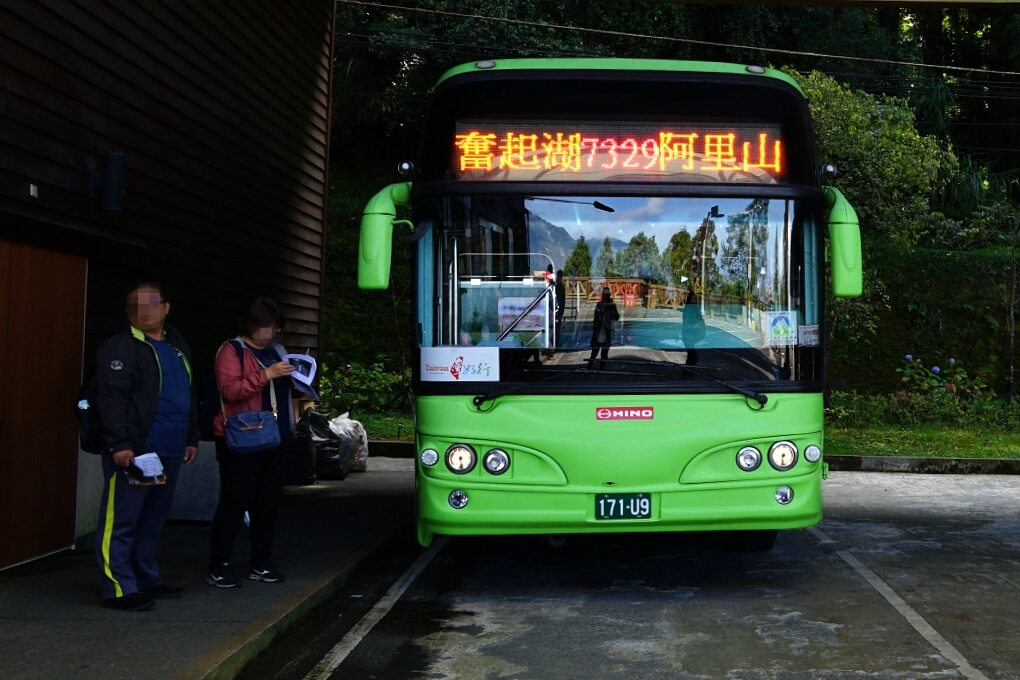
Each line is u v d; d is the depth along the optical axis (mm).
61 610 6312
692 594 7449
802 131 7430
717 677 5512
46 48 7816
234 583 7000
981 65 36781
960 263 27281
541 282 7102
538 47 29547
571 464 6945
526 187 7191
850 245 7168
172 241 10234
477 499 6977
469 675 5590
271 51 13180
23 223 7426
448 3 29469
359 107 31359
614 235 7160
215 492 9695
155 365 6348
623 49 32000
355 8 30656
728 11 32219
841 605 7098
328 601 7238
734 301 7156
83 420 6293
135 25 9344
